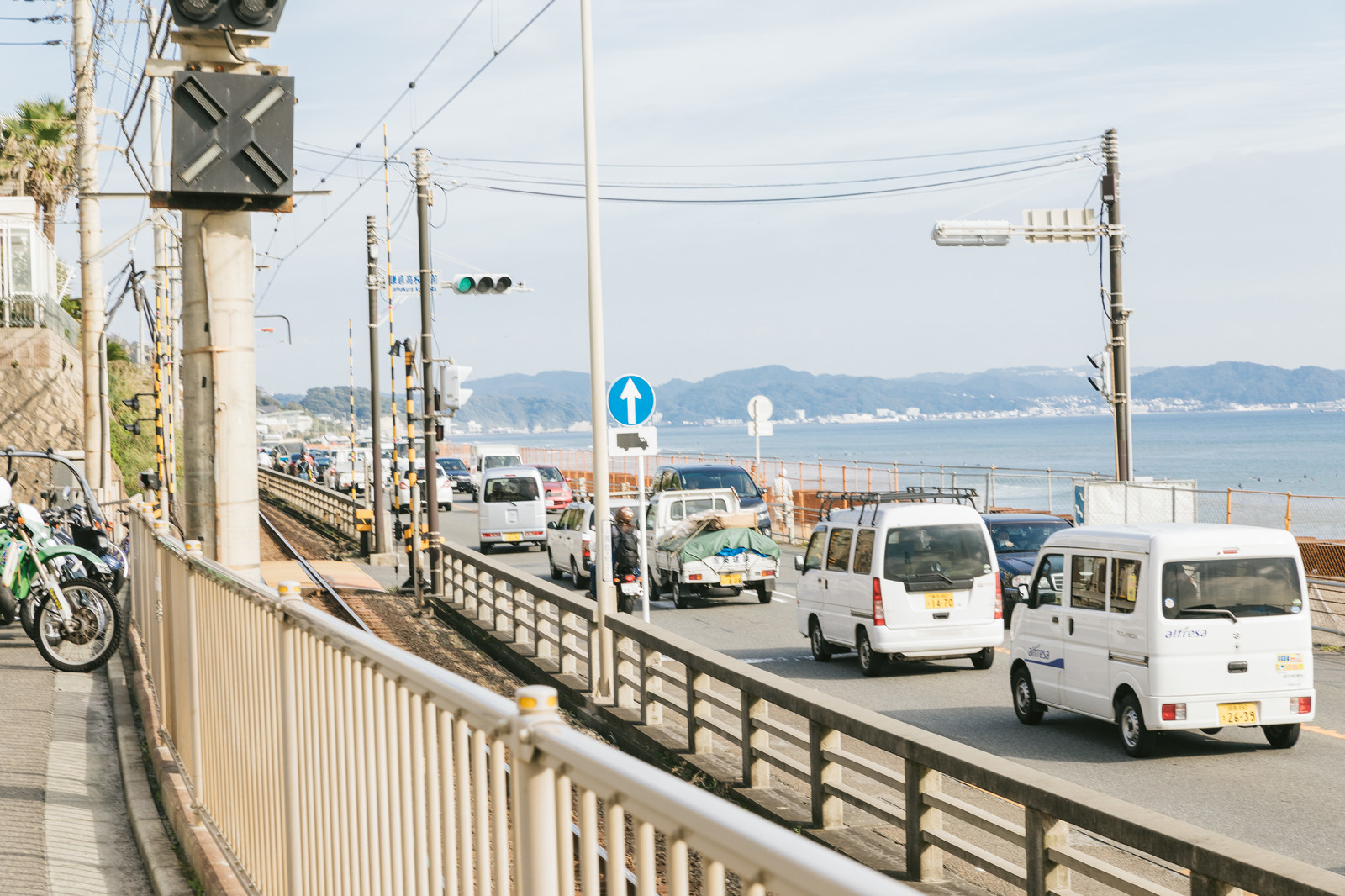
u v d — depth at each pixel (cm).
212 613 631
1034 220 2566
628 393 1513
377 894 359
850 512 1612
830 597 1602
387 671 345
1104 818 508
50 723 939
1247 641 1044
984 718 1255
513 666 1595
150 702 933
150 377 5344
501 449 4881
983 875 756
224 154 784
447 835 299
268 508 5181
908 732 682
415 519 2248
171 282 4069
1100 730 1190
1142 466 14950
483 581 1880
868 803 738
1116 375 2586
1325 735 1132
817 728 798
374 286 3180
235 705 568
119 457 4481
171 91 793
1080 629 1130
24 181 4972
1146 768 1023
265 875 507
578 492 4941
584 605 1329
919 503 1562
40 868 617
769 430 3058
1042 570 1215
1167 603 1041
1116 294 2583
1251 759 1044
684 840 180
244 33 812
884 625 1486
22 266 3441
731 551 2195
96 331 2655
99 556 1428
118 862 646
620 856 203
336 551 3359
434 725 309
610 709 1232
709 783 958
